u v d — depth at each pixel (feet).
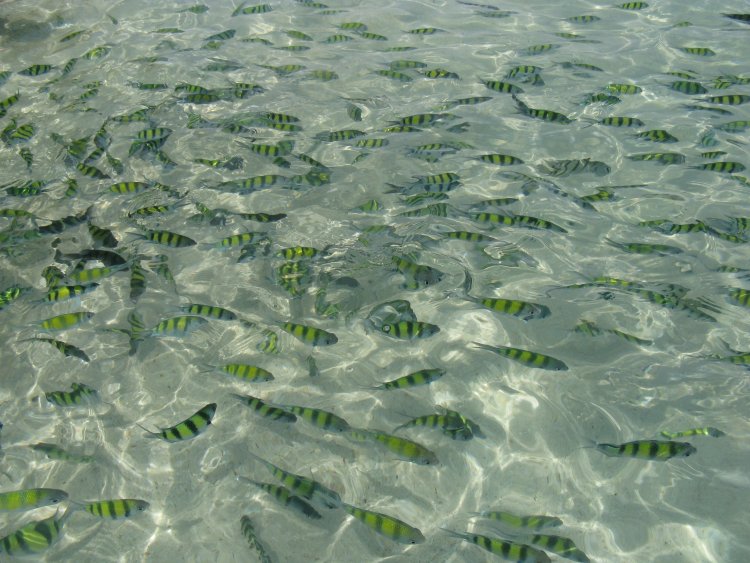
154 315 6.53
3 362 6.29
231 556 5.27
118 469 5.66
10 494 5.31
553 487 5.49
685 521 5.31
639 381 6.00
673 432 5.71
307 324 6.43
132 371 6.20
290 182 7.61
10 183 7.96
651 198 7.55
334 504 5.37
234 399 5.99
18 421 5.93
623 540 5.25
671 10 12.48
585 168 7.87
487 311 6.47
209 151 8.32
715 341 6.23
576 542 5.25
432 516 5.39
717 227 7.17
